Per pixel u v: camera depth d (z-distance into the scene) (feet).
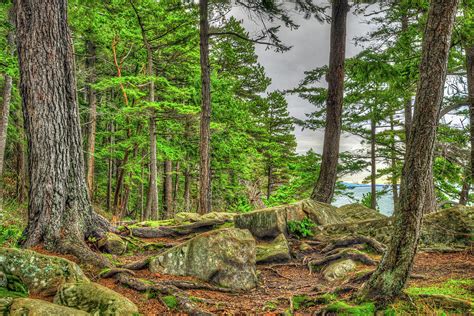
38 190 21.13
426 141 14.42
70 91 23.03
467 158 34.14
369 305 15.06
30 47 21.27
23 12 21.38
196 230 33.35
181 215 39.24
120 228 30.89
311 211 32.50
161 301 16.08
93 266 19.20
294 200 65.41
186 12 48.03
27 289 14.57
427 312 14.11
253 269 21.79
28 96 21.38
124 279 17.74
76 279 15.92
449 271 21.01
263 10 37.19
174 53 56.75
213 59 68.80
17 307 11.79
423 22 32.86
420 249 26.27
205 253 20.68
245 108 63.21
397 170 64.80
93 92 58.49
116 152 65.77
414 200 14.82
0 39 41.50
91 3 43.83
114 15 47.93
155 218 51.42
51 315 11.68
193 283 18.84
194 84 55.26
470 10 29.66
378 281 15.61
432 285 17.92
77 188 22.98
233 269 20.54
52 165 21.40
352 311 14.78
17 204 46.91
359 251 24.71
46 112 21.39
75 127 23.25
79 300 13.79
